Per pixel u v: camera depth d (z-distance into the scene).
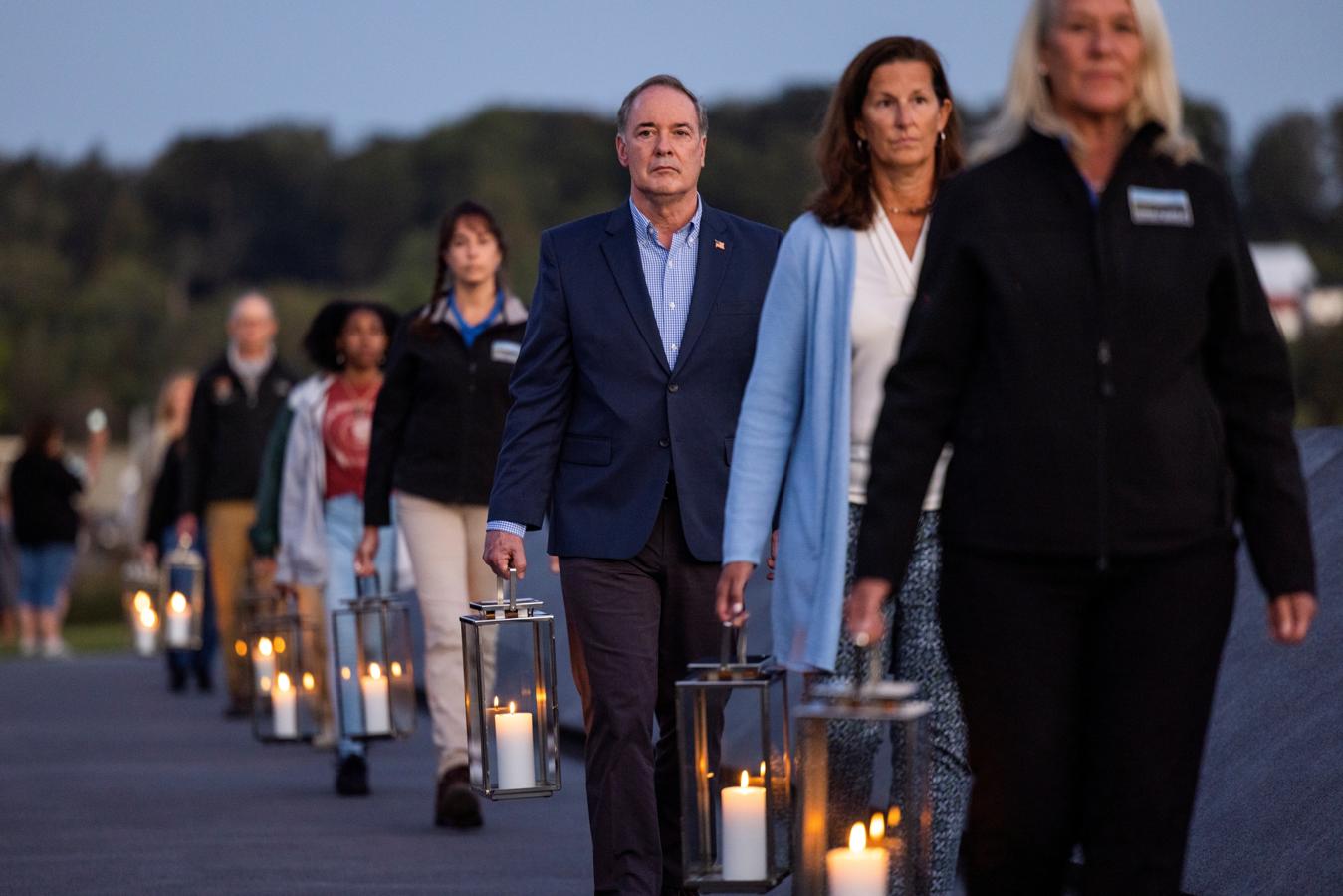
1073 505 6.63
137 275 171.12
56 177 185.75
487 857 13.45
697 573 10.29
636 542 10.13
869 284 8.79
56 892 12.21
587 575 10.19
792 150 162.50
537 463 10.40
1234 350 6.81
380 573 16.73
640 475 10.23
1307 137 172.12
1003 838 6.80
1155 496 6.63
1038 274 6.66
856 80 8.90
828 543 8.53
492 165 188.12
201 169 191.62
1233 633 11.70
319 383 17.06
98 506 139.38
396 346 14.53
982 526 6.74
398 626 16.20
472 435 14.31
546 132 190.25
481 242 14.23
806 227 8.86
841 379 8.64
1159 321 6.64
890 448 6.92
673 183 10.34
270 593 22.14
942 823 8.90
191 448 24.20
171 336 165.62
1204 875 10.30
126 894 12.10
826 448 8.60
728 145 163.38
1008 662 6.73
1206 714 6.73
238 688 24.83
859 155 8.91
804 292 8.78
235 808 16.25
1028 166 6.79
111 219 185.38
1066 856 6.92
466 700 10.46
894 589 6.96
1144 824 6.68
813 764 7.04
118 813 16.00
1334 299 140.62
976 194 6.79
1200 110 167.88
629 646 10.12
